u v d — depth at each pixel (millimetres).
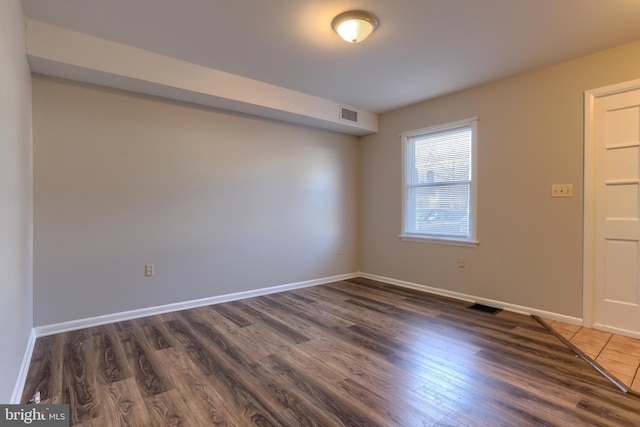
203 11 2314
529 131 3309
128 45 2795
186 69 3111
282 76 3447
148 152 3266
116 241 3109
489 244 3637
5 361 1574
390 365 2283
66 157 2859
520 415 1739
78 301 2928
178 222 3457
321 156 4680
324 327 2992
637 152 2715
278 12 2324
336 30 2463
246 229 3953
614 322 2838
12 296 1766
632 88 2721
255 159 4016
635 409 1785
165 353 2451
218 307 3584
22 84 2164
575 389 1981
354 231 5109
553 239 3172
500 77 3453
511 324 3064
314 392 1956
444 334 2826
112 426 1650
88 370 2189
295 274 4426
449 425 1668
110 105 3061
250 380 2086
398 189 4586
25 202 2270
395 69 3256
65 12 2318
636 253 2736
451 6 2236
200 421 1694
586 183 2961
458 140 3953
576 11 2283
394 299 3900
